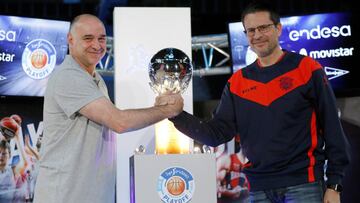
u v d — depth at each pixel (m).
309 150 2.56
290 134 2.54
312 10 6.10
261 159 2.58
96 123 2.47
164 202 2.50
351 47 5.28
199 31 5.85
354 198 5.33
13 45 5.05
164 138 2.68
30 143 5.18
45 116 2.53
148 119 2.45
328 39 5.31
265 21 2.61
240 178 5.24
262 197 2.60
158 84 2.61
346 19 5.26
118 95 2.87
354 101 5.38
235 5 5.99
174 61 2.60
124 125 2.40
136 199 2.48
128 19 2.89
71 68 2.47
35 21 5.12
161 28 2.91
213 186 2.54
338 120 2.53
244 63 5.43
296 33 5.36
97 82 2.62
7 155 5.06
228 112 2.76
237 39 5.43
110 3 5.72
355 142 5.37
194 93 5.75
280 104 2.56
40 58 5.16
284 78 2.59
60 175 2.41
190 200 2.52
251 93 2.65
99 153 2.46
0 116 5.07
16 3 5.94
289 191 2.53
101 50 2.57
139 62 2.89
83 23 2.53
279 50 2.68
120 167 2.83
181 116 2.63
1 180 5.02
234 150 5.25
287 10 6.06
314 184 2.52
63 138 2.45
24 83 5.12
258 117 2.60
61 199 2.38
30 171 5.15
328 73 5.34
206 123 2.73
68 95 2.42
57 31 5.21
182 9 2.93
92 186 2.42
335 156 2.52
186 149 2.72
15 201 5.07
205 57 5.77
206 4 5.96
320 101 2.54
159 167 2.51
